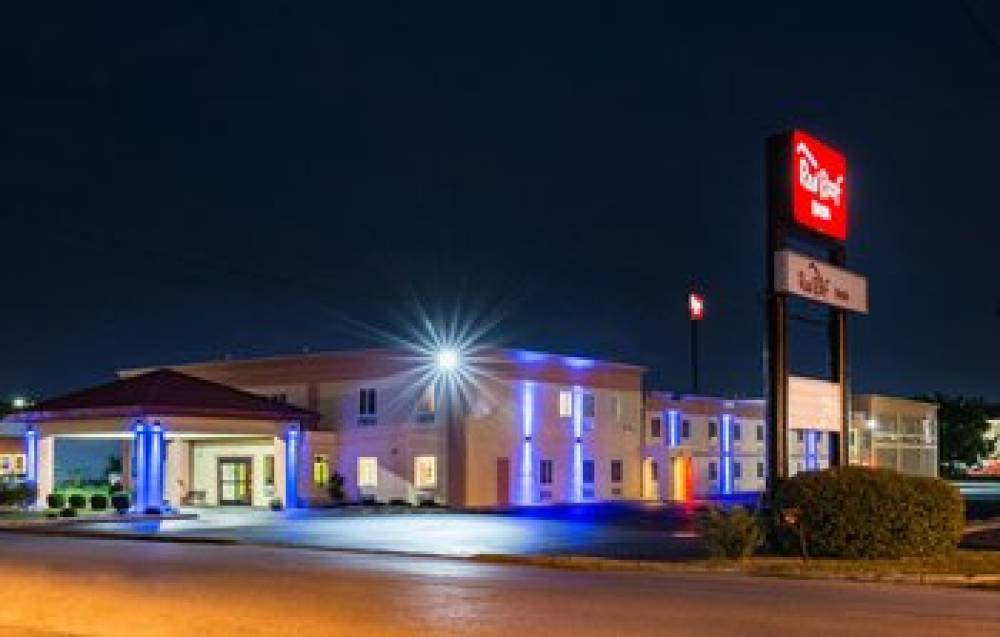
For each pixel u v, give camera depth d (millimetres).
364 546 29609
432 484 51562
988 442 115312
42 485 49500
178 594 18078
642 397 61562
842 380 30031
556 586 19016
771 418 27453
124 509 46375
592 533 34500
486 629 14031
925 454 83875
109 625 15062
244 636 13938
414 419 52438
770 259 27875
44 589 19109
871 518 23891
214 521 41375
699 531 26750
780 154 28188
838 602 16828
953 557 23969
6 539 33719
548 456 55375
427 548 28922
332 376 55000
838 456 29875
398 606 16234
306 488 51781
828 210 29641
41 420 49281
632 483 60188
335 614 15523
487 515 45562
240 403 49281
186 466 55375
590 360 58125
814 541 24328
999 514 46219
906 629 13883
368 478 53312
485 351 52938
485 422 52438
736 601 16828
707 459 67562
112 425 47031
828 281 29219
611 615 15188
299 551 28234
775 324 27672
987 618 14961
